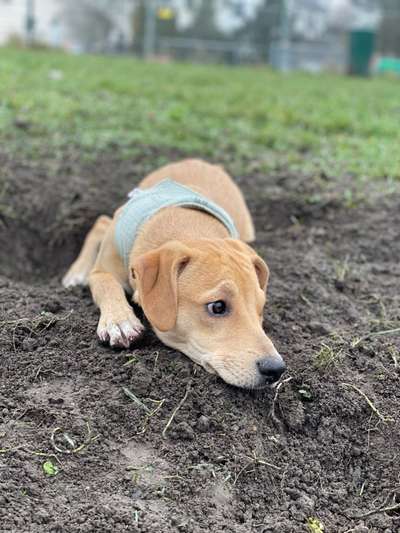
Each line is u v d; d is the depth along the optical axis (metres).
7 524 0.38
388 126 1.30
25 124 1.08
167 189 0.65
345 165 1.02
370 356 0.57
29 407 0.47
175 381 0.50
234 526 0.41
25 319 0.56
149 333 0.55
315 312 0.62
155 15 3.53
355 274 0.70
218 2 3.59
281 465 0.47
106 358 0.52
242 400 0.49
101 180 0.91
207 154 1.05
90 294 0.62
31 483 0.41
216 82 2.00
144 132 1.12
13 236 0.81
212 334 0.49
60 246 0.80
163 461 0.44
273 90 1.88
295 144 1.14
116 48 3.51
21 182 0.87
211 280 0.50
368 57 3.22
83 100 1.34
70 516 0.39
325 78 2.71
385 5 3.87
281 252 0.74
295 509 0.44
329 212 0.85
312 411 0.51
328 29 3.73
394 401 0.52
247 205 0.88
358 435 0.50
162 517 0.40
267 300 0.63
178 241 0.53
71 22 3.49
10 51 2.61
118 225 0.61
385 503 0.47
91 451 0.44
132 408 0.47
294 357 0.55
